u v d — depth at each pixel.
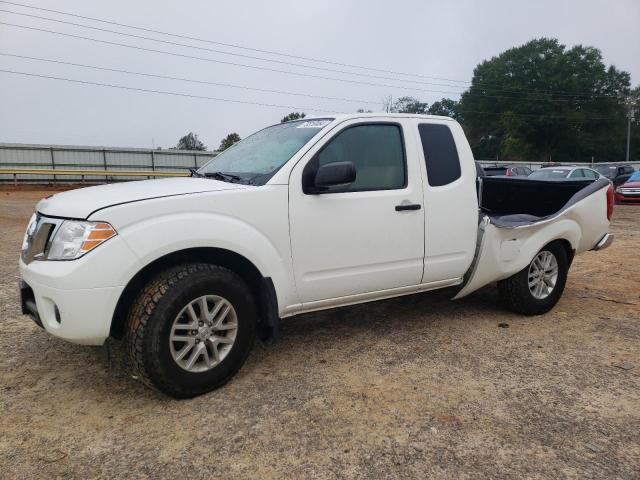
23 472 2.38
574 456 2.51
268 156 3.69
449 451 2.54
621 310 5.00
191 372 3.02
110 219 2.80
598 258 7.91
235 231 3.12
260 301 3.43
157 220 2.91
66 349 3.83
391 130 3.93
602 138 74.62
